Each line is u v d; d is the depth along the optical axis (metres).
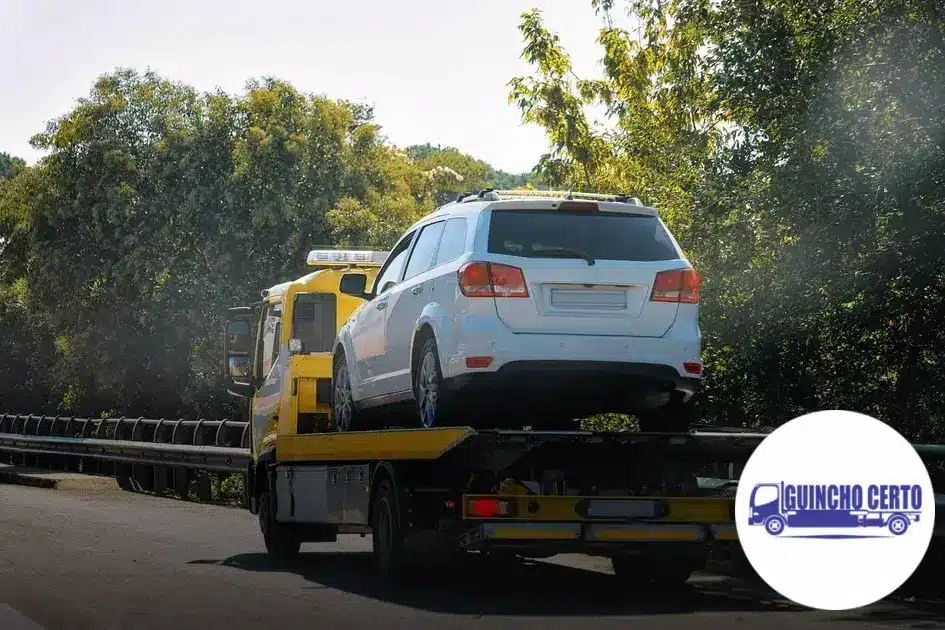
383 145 51.38
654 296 11.27
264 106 47.84
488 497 10.81
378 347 13.25
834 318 15.68
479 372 10.98
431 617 9.77
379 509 12.26
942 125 14.26
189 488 30.78
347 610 10.24
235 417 46.62
